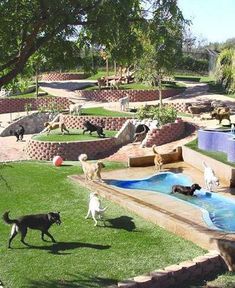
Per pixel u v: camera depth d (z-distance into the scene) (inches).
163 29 412.2
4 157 1124.5
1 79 407.5
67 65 451.8
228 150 812.6
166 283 457.4
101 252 516.7
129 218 619.5
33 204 689.0
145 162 918.4
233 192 724.7
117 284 443.8
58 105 1685.5
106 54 454.9
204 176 784.3
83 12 396.5
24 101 1792.6
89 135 1193.4
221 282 467.8
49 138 1144.2
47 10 386.6
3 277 466.0
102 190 725.3
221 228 567.5
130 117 1306.6
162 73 1405.0
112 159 1066.7
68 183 791.7
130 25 419.2
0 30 407.5
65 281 455.8
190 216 612.7
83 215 635.5
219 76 1948.8
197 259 487.2
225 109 1194.0
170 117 1197.1
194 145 960.9
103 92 1790.1
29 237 563.2
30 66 478.6
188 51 2672.2
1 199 716.0
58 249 527.5
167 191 749.3
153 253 511.5
